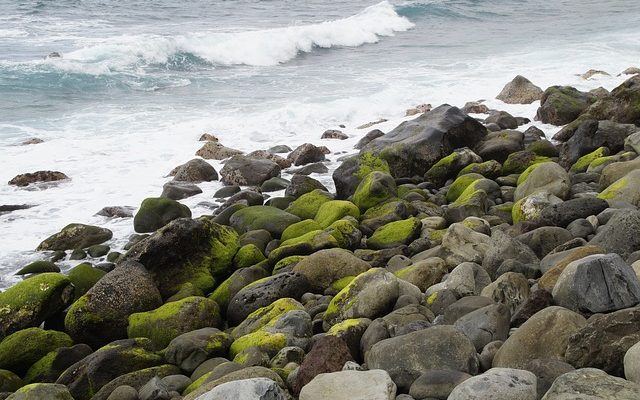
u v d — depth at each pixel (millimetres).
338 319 7789
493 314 6570
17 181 14805
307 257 9672
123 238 12289
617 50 26594
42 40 29828
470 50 29000
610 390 4590
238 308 8953
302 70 26281
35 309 9047
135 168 15945
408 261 9523
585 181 12211
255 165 15039
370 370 5723
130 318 8836
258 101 21578
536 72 23750
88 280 10141
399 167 14391
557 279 7000
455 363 5867
